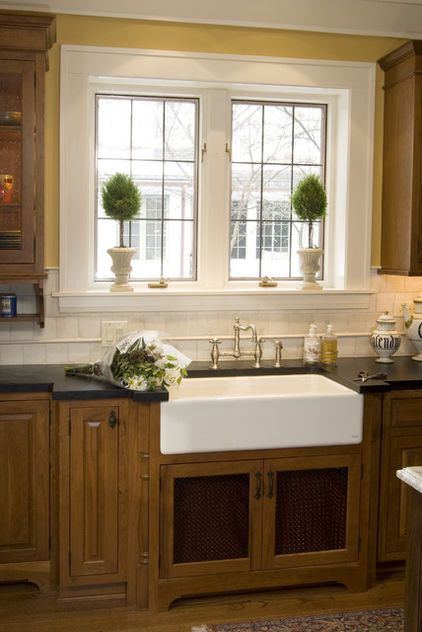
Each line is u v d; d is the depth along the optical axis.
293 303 3.67
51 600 3.03
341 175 3.76
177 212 3.67
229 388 3.39
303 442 3.02
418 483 1.82
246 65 3.54
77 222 3.43
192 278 3.71
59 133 3.38
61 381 3.06
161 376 2.93
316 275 3.87
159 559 2.98
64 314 3.45
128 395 2.94
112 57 3.41
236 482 3.03
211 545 3.03
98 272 3.63
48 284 3.43
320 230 3.85
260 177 3.76
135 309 3.51
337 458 3.09
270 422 2.98
